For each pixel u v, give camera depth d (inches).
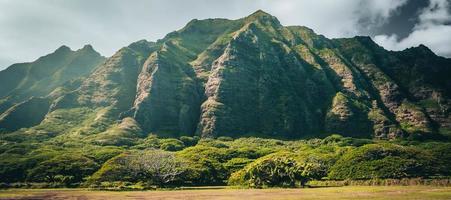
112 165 6333.7
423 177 6304.1
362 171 6604.3
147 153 7130.9
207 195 4488.2
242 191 5054.1
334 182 6102.4
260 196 4252.0
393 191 4498.0
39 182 6254.9
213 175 6801.2
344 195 4136.3
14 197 4335.6
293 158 6934.1
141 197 4320.9
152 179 6136.8
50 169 6560.0
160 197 4293.8
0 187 5944.9
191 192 4982.8
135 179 6141.7
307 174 5969.5
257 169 6013.8
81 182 6279.5
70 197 4340.6
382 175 6378.0
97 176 6131.9
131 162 6373.0
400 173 6363.2
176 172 6264.8
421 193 4202.8
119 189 5511.8
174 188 5743.1
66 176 6299.2
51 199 4138.8
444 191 4434.1
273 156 7209.6
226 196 4323.3
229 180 6486.2
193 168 6555.1
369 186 5521.7
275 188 5615.2
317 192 4626.0
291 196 4168.3
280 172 5935.0
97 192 5036.9
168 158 6727.4
